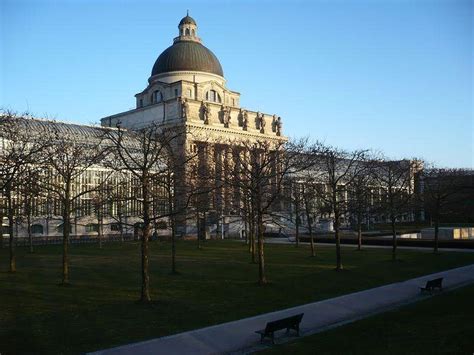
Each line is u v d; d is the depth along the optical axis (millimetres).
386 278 37281
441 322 21844
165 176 41750
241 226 97625
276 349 19094
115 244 72625
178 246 68625
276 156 51625
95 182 70562
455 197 80625
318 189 58156
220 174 58406
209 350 19219
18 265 45281
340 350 18297
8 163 32500
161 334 21328
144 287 27656
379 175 83250
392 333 20500
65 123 84312
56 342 19844
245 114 118688
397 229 97938
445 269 42312
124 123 118250
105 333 21297
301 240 78750
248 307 26672
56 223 85125
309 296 29953
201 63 119625
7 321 23062
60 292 30641
